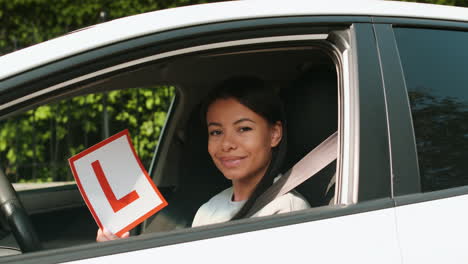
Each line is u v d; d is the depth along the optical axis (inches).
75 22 250.4
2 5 245.4
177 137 103.7
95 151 59.3
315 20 65.0
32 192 101.0
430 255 60.1
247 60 86.7
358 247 58.3
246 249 56.0
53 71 54.6
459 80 71.3
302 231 58.2
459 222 62.9
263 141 75.7
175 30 59.7
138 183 60.3
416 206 62.1
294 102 85.3
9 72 53.6
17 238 60.2
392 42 67.7
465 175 67.1
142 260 53.5
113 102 215.9
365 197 60.9
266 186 75.6
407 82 67.7
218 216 80.0
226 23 61.7
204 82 97.5
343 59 65.1
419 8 73.1
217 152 76.7
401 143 63.3
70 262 52.3
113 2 246.7
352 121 62.6
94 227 99.7
